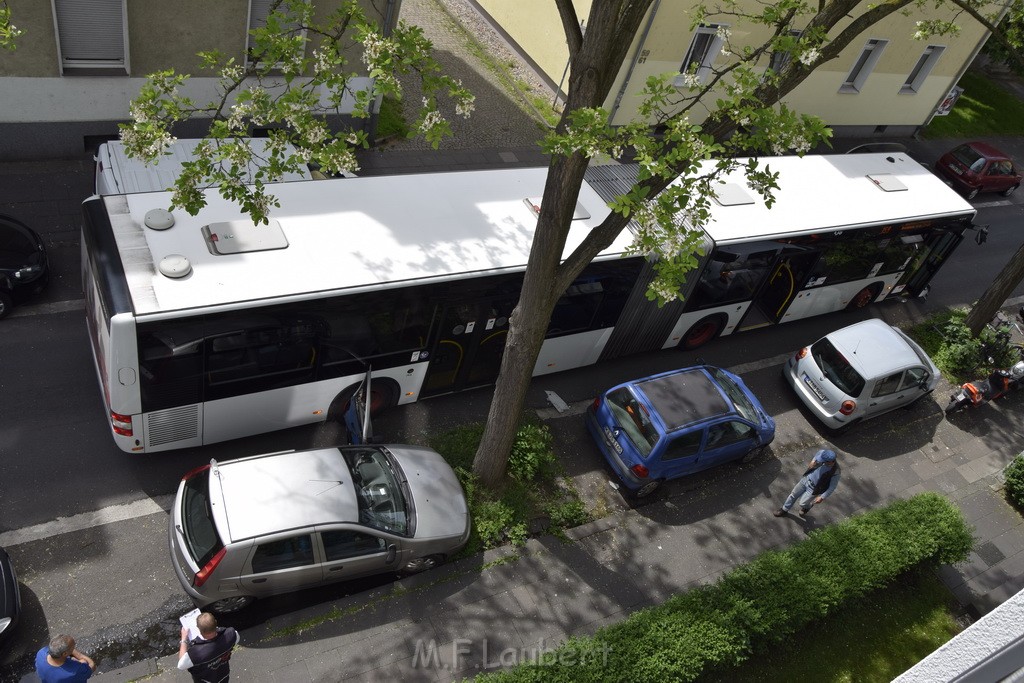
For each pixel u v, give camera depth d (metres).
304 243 9.99
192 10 13.76
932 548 11.32
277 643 8.55
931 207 15.67
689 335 14.55
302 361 10.05
